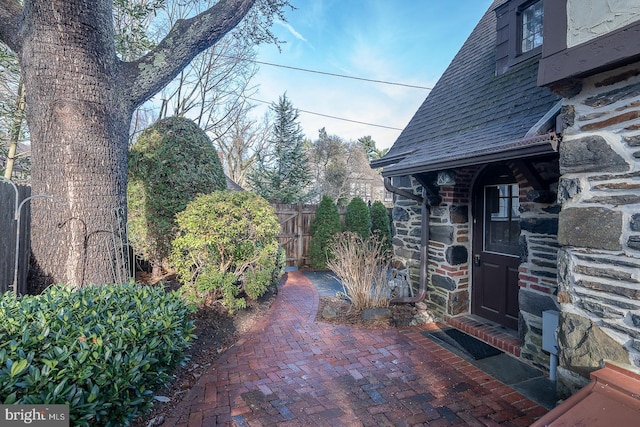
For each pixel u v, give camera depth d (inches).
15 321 74.0
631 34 65.9
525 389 110.0
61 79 126.0
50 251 128.5
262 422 91.9
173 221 210.8
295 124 544.1
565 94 84.1
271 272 201.5
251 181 542.0
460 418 94.8
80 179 130.3
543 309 123.5
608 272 74.9
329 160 850.8
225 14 155.1
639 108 69.6
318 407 99.3
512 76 169.9
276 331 159.8
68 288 107.3
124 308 91.5
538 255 126.2
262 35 239.6
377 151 970.1
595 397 66.7
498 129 141.7
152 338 82.8
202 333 147.0
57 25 123.9
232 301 166.4
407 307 185.2
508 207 156.8
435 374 119.6
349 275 196.1
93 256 132.6
